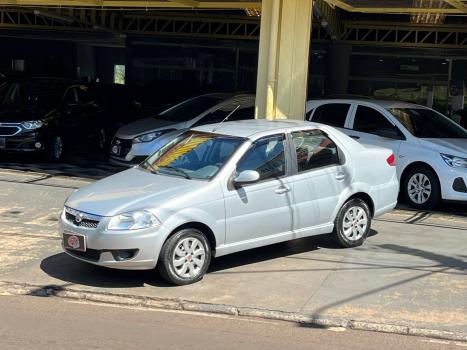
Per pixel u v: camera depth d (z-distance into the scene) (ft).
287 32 33.42
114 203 19.90
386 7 46.09
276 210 22.06
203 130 23.73
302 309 18.34
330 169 23.84
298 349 15.62
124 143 38.78
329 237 25.61
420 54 69.10
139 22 76.02
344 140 24.86
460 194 31.53
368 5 45.70
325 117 36.32
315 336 16.60
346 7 46.55
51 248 24.34
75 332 16.37
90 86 53.98
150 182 21.27
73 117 48.01
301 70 33.58
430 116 35.83
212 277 21.26
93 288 19.92
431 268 22.57
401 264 23.02
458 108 68.49
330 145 24.29
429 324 17.33
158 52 77.56
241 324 17.40
